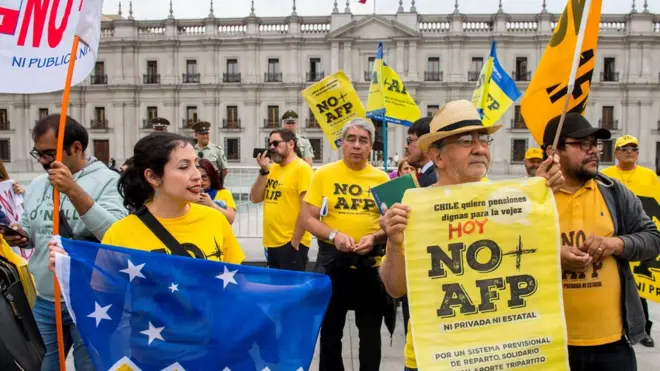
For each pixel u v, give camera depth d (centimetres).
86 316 214
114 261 216
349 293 344
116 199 282
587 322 238
